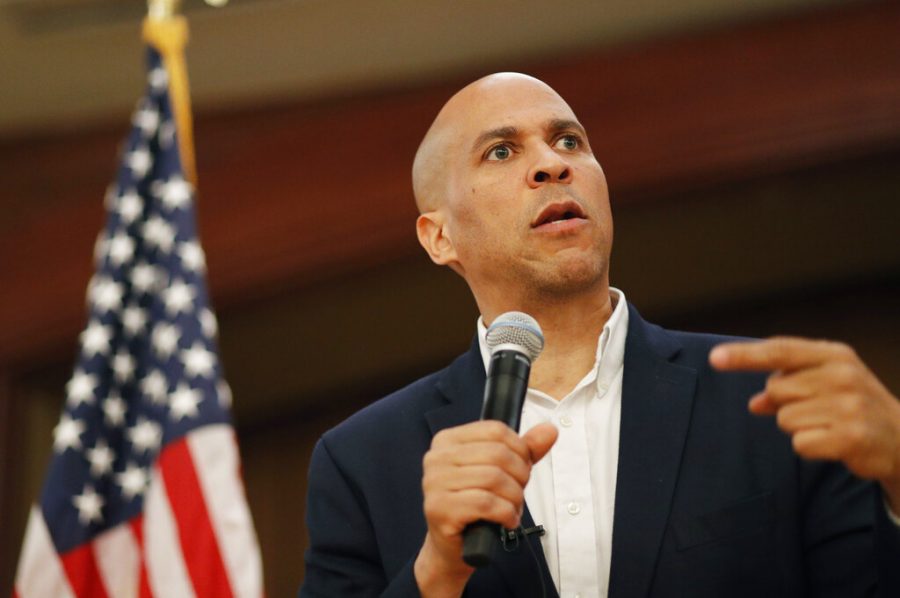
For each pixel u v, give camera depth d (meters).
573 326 4.51
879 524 3.57
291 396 13.29
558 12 11.15
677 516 4.03
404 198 11.78
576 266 4.41
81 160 12.26
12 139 12.31
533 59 11.62
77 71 11.62
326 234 11.82
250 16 10.97
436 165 4.92
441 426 4.43
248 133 12.08
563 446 4.27
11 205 12.30
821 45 11.32
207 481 5.96
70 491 6.11
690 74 11.45
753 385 4.29
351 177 11.89
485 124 4.71
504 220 4.52
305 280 11.92
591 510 4.14
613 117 11.48
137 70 11.62
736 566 3.93
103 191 12.20
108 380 6.43
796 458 4.09
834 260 12.27
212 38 11.20
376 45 11.41
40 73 11.64
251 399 13.25
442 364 13.06
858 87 11.20
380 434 4.50
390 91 11.96
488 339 3.84
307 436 13.32
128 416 6.35
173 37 7.39
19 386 12.23
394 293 12.18
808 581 4.01
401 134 11.84
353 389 13.28
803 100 11.26
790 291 12.55
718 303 12.63
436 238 4.97
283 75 11.76
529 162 4.59
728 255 12.20
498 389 3.67
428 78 11.90
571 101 11.55
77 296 12.08
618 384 4.40
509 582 4.03
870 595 3.88
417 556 3.88
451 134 4.86
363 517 4.39
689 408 4.25
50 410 12.49
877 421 3.25
